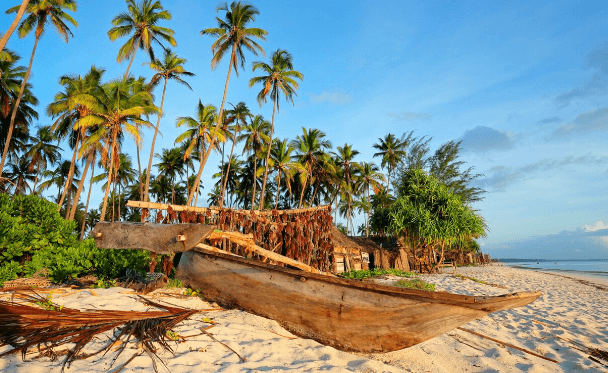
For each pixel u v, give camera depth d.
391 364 4.57
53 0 23.88
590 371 4.93
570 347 6.08
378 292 4.63
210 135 31.38
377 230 25.64
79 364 3.56
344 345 4.89
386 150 44.00
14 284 7.43
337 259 21.84
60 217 10.29
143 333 4.41
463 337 6.16
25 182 38.69
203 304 6.39
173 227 4.16
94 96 20.83
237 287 6.18
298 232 8.12
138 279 8.80
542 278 24.88
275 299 5.61
